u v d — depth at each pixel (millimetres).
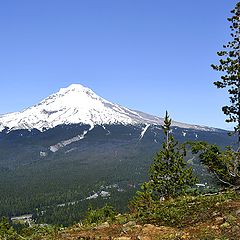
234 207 17906
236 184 31562
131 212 25641
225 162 31828
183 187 38125
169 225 17328
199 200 21500
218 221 16359
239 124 33844
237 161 31688
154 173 39312
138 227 17281
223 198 20953
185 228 16391
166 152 39188
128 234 16438
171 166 39062
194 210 18859
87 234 17266
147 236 15789
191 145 34281
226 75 34594
